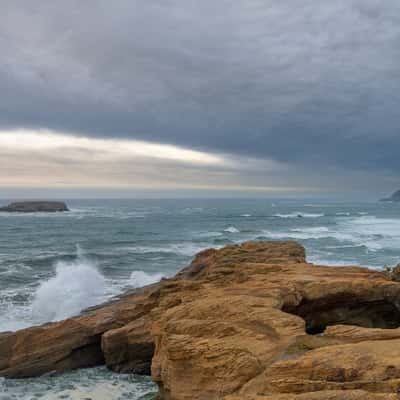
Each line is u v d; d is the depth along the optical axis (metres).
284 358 10.05
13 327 21.83
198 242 61.00
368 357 8.71
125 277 34.84
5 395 14.92
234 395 9.05
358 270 18.72
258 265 19.83
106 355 16.88
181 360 10.84
